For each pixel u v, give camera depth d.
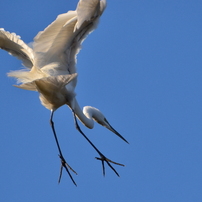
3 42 13.79
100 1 12.18
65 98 13.95
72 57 13.62
